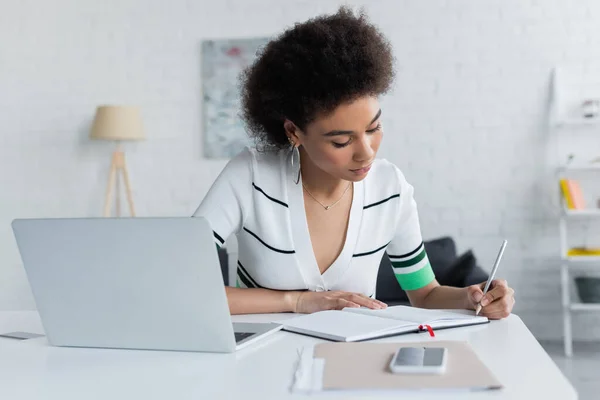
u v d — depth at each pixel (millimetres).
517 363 1040
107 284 1217
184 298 1171
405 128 4711
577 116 4586
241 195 1671
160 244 1161
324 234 1672
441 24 4668
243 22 4820
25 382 1022
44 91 4980
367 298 1561
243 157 1716
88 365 1125
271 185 1666
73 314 1256
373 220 1686
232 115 4820
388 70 1454
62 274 1242
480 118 4664
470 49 4652
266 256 1678
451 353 1062
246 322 1440
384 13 4703
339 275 1682
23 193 5000
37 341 1341
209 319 1167
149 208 4910
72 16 4953
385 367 991
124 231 1177
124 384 996
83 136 4961
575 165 4422
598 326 4641
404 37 4695
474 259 3527
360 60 1391
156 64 4895
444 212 4699
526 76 4625
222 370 1056
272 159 1689
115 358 1171
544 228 4645
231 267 4586
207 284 1151
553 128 4617
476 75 4660
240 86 1723
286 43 1493
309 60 1408
